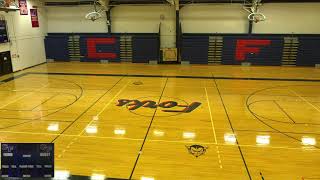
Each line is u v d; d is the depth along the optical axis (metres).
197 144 5.52
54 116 7.00
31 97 8.54
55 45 14.38
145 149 5.32
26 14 12.91
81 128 6.28
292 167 4.71
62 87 9.67
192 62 13.71
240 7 13.17
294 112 7.26
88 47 14.16
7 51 11.78
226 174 4.49
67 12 14.39
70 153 5.16
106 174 4.49
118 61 14.18
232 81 10.43
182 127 6.33
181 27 13.78
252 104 7.89
